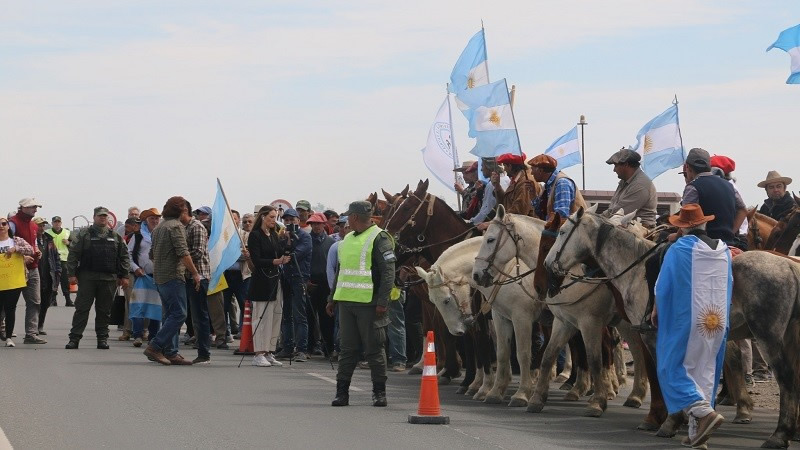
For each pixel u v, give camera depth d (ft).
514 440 40.81
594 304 48.88
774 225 60.70
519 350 52.80
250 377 60.75
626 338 52.24
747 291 41.14
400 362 69.92
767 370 65.46
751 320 41.09
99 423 42.63
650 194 52.24
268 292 68.13
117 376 58.95
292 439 39.81
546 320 53.47
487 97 70.74
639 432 43.98
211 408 47.50
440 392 58.65
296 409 47.88
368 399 52.29
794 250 57.47
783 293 40.68
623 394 59.21
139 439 39.27
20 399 48.96
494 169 61.41
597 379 49.21
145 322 84.84
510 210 56.95
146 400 49.49
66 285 129.80
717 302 40.40
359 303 49.60
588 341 49.19
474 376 58.39
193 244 71.92
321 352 80.23
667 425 42.73
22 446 37.73
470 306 55.77
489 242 52.26
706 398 40.22
